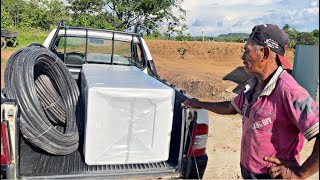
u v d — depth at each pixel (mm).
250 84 2146
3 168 2381
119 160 2781
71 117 3309
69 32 4887
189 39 27828
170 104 2807
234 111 2551
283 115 1861
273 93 1886
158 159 2881
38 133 2740
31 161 2803
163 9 31547
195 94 10320
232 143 5559
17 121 2418
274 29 1920
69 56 4910
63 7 33344
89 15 30109
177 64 17781
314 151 1727
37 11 31453
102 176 2689
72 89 3518
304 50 7211
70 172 2670
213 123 6605
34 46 3459
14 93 2723
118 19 31172
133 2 31172
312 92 5469
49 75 3438
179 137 2963
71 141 2965
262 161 1958
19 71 2795
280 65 1931
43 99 3412
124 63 5184
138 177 2777
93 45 5023
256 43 1934
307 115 1746
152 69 5145
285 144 1908
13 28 25859
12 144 2396
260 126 1935
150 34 31812
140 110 2746
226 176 4312
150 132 2809
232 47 19891
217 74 13430
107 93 2643
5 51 15555
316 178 4223
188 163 2910
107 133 2717
